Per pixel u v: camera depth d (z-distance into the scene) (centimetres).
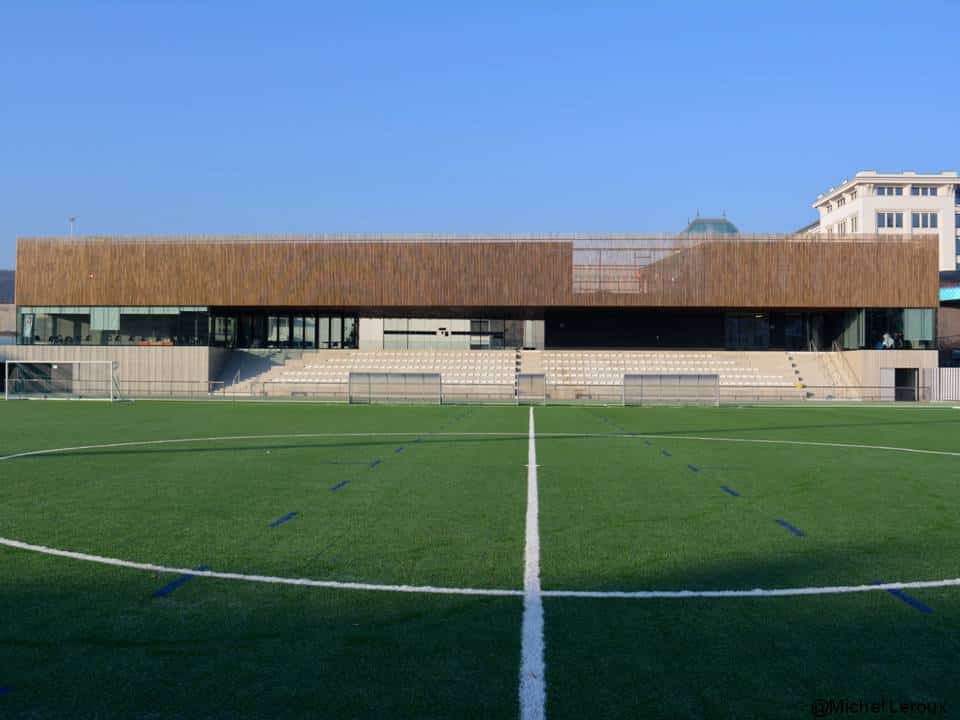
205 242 5112
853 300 4966
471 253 5066
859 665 484
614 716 416
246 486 1180
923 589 643
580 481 1243
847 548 788
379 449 1702
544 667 479
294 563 724
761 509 1002
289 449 1698
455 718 413
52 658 491
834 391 4766
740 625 554
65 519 926
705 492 1139
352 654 498
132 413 3003
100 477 1270
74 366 4978
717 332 5538
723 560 738
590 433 2144
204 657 493
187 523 904
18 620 560
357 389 4038
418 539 824
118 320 5159
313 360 5259
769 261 4991
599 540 821
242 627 547
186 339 5138
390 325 5559
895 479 1282
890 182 10212
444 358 5244
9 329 6750
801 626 552
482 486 1187
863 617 571
